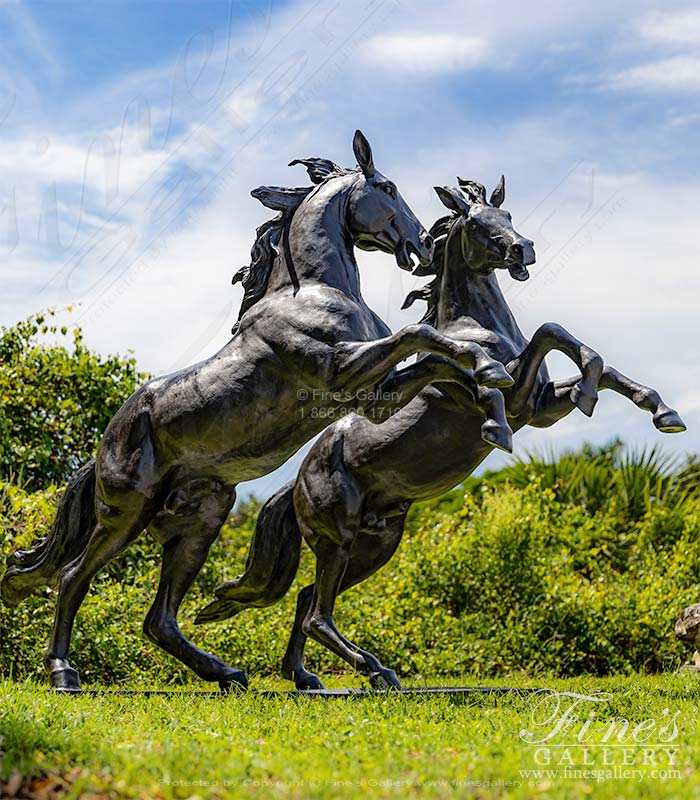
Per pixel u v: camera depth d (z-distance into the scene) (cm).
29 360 1177
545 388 688
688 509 1356
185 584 703
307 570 1192
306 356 629
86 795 356
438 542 1164
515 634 1055
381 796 351
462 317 712
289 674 755
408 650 1038
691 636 959
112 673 932
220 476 680
